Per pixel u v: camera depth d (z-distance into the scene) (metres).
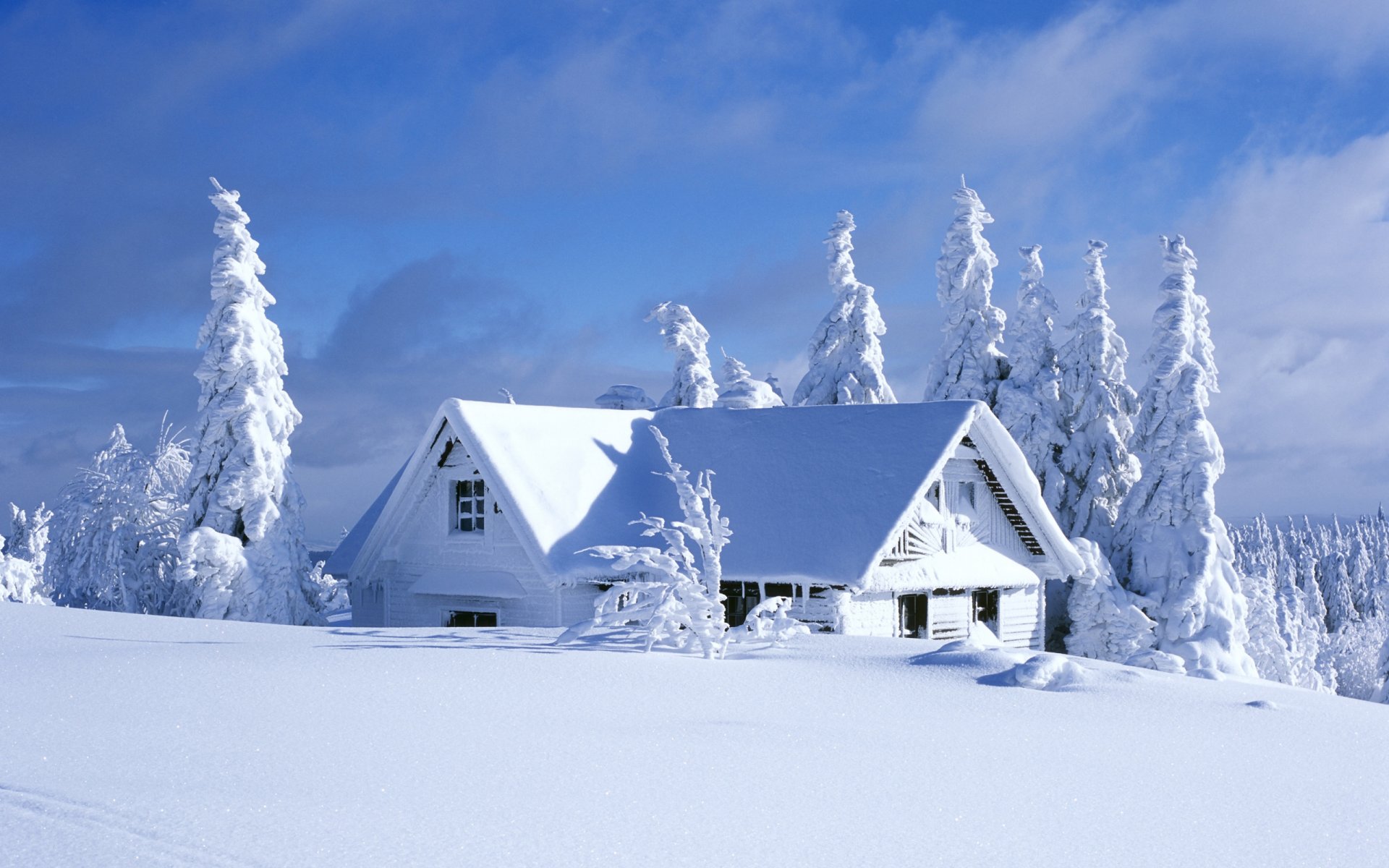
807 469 27.88
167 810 7.28
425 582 27.80
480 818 7.34
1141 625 33.34
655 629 16.70
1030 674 14.05
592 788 8.23
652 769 8.94
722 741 10.19
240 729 10.02
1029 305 40.78
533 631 19.05
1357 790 9.22
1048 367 40.56
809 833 7.30
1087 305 39.97
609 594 17.17
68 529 30.77
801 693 13.13
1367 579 108.44
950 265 41.69
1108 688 13.83
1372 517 130.25
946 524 28.47
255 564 27.34
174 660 14.12
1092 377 39.44
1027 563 31.30
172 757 8.84
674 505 28.50
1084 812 8.13
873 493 26.33
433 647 16.08
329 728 10.14
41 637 16.88
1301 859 7.25
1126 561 36.06
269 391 28.50
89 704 11.12
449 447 27.91
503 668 13.73
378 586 29.30
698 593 17.02
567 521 26.23
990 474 29.73
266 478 27.66
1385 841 7.72
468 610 27.59
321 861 6.35
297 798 7.70
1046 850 7.16
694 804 7.90
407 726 10.34
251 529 27.33
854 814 7.81
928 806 8.12
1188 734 11.45
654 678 13.48
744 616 26.91
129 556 31.38
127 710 10.81
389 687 12.31
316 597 29.38
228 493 27.16
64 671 13.10
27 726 10.00
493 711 11.25
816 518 26.31
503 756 9.21
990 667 14.92
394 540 28.45
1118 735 11.25
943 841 7.27
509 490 25.73
